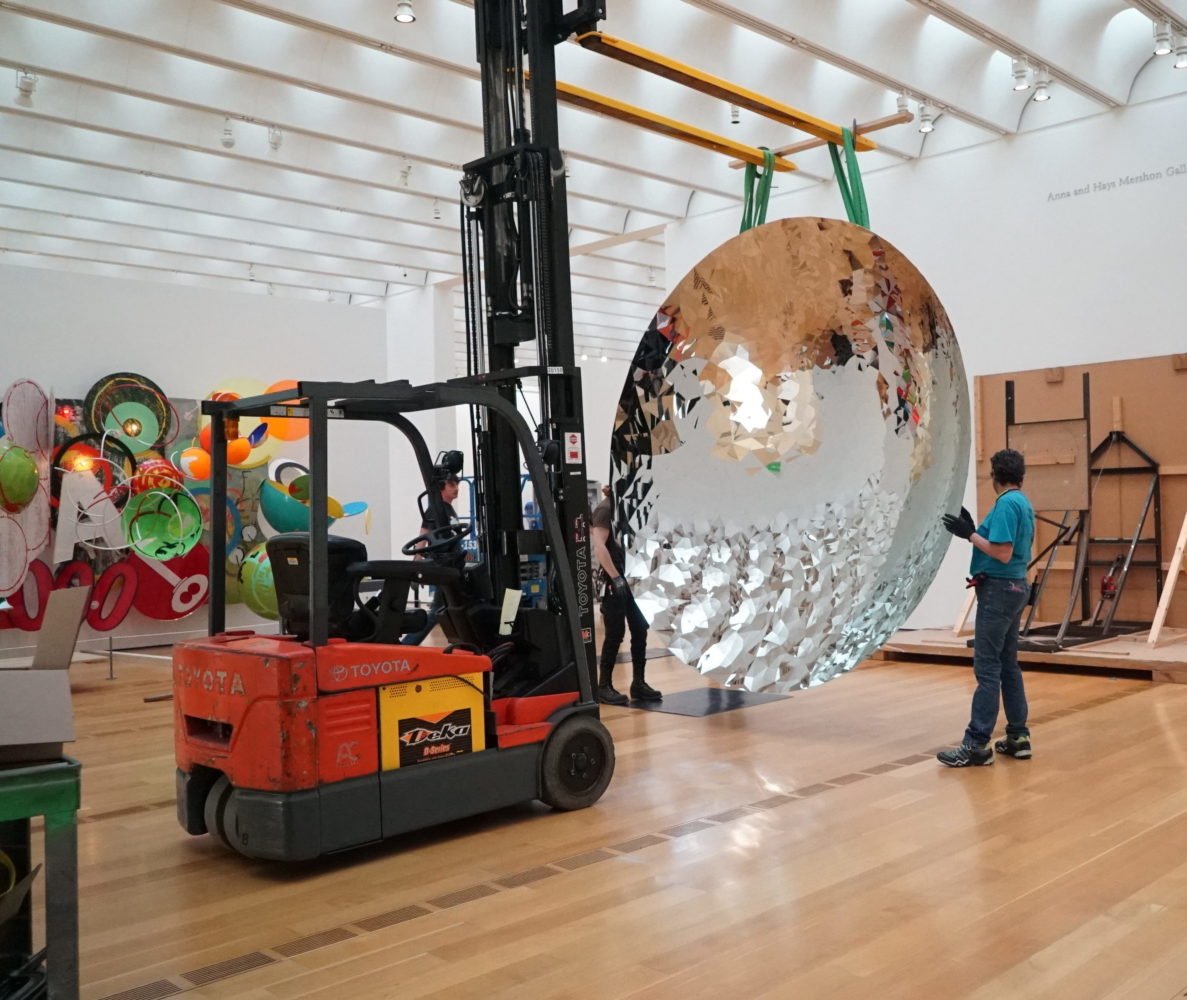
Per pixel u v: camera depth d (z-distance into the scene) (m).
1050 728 5.18
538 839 3.68
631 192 10.73
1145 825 3.56
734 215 10.78
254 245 12.47
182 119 8.88
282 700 3.29
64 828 1.99
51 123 9.09
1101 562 8.00
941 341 4.31
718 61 7.84
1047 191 8.48
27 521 8.65
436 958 2.68
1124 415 7.94
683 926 2.82
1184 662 6.24
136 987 2.56
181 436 10.08
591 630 4.38
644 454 4.50
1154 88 7.93
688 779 4.43
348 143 8.97
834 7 7.21
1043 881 3.06
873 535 4.68
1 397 9.21
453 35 7.34
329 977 2.58
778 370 4.81
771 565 4.74
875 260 4.41
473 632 4.25
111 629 9.09
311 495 3.42
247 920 3.00
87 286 9.75
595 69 8.24
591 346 20.47
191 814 3.68
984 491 8.65
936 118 9.11
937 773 4.37
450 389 3.77
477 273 4.57
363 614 3.96
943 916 2.82
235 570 9.99
